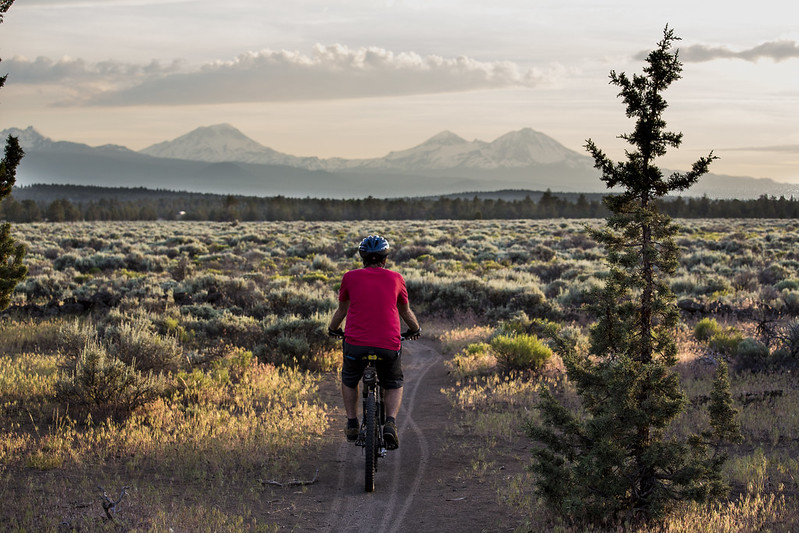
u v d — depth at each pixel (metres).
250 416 8.82
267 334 13.71
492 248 42.09
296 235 61.75
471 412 9.50
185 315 16.73
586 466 5.02
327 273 30.62
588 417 8.43
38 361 11.67
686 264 31.50
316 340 13.53
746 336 13.34
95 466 6.72
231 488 6.31
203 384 10.07
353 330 6.14
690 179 5.21
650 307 5.18
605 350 5.33
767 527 5.09
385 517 5.64
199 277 23.23
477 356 12.83
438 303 20.45
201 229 77.19
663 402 5.04
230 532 5.16
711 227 69.38
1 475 6.28
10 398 9.25
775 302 17.27
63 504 5.55
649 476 5.27
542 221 106.12
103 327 14.44
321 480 6.64
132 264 33.19
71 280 24.06
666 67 5.27
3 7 9.23
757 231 61.62
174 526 5.16
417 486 6.46
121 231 68.00
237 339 14.31
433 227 80.06
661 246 5.25
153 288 20.72
